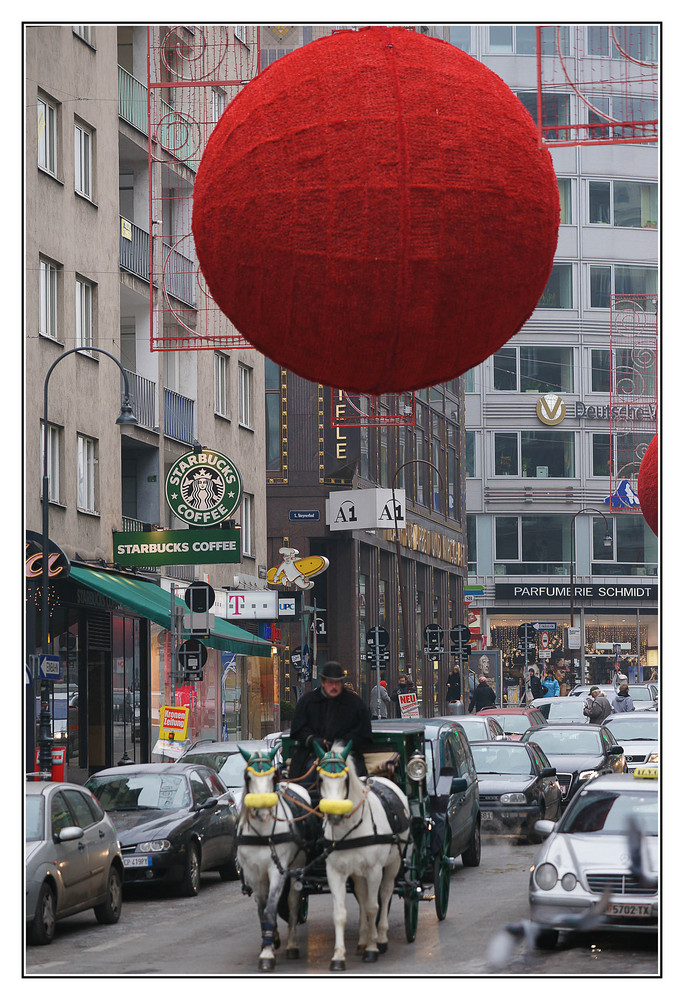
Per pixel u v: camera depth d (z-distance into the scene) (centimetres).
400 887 1712
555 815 3155
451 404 9562
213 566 5103
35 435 3634
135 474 4625
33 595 3184
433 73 1098
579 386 10831
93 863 1967
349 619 7050
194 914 2133
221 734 5100
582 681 8962
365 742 1734
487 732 3281
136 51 4662
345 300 1092
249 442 5659
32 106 3744
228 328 5041
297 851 1593
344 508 6675
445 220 1076
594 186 10925
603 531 10769
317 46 1130
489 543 10688
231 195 1110
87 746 4059
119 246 4338
